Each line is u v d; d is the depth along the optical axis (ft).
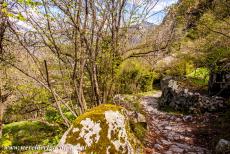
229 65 45.55
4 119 50.75
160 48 37.42
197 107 53.21
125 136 17.52
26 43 26.55
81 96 29.68
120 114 18.40
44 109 38.09
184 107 56.65
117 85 39.52
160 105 64.18
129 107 42.93
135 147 17.90
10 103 40.57
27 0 21.29
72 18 26.09
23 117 49.37
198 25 40.32
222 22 39.70
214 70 46.11
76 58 27.53
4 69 34.94
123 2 31.45
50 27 26.40
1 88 37.68
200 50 44.34
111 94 35.50
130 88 67.10
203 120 47.03
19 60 28.89
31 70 28.60
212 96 54.44
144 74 86.94
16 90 37.83
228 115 44.98
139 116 37.14
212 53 42.37
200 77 72.18
